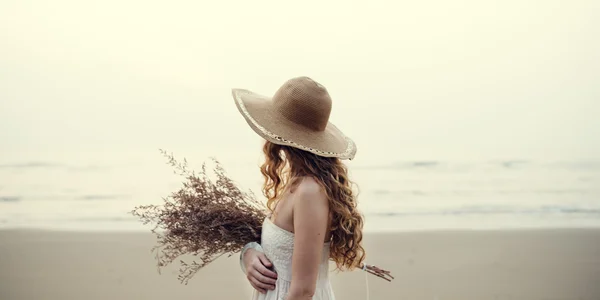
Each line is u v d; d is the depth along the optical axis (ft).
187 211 6.58
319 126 5.62
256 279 5.62
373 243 17.97
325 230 5.12
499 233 19.03
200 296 14.06
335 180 5.37
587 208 21.43
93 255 16.85
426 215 21.03
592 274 15.56
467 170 25.23
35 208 21.77
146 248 17.49
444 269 15.72
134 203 22.44
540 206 21.59
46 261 16.46
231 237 6.38
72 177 24.25
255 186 22.97
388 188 23.80
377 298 13.85
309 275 4.93
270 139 5.36
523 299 13.98
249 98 5.98
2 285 14.80
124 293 14.25
